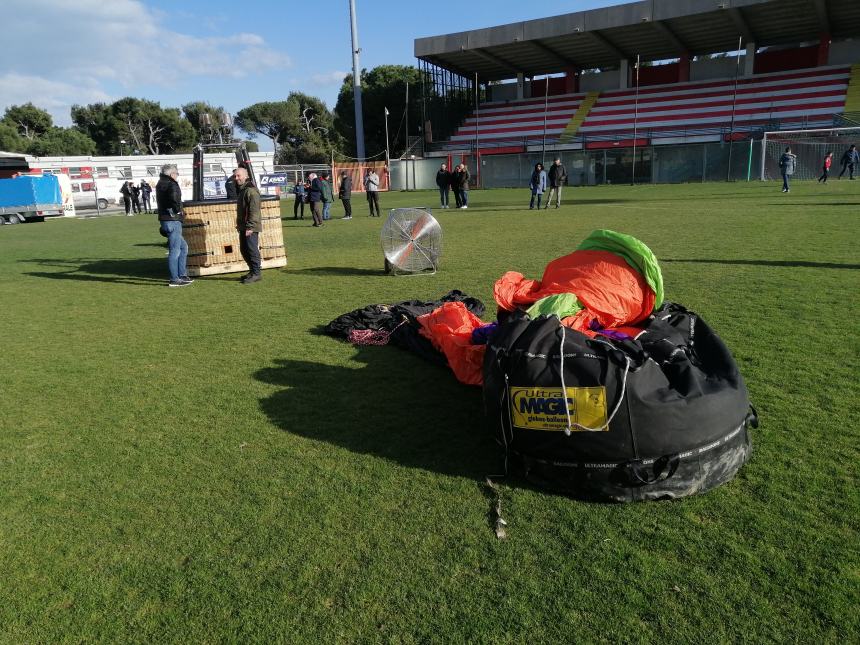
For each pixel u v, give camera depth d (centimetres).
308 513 290
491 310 661
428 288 807
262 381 472
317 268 1012
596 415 283
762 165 3139
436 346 500
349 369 492
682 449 284
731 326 548
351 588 239
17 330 663
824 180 2705
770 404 384
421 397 429
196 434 381
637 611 222
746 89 3909
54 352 572
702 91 4069
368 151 5831
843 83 3638
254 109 7950
